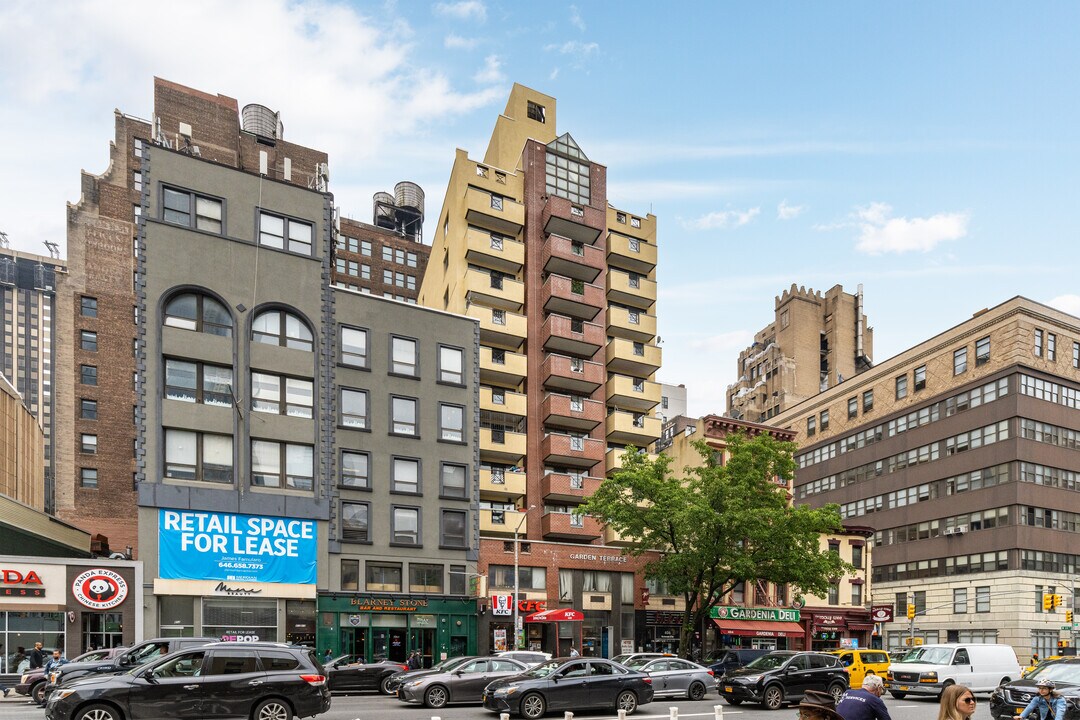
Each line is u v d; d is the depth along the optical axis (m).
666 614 49.41
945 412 69.44
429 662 41.28
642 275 61.78
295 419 39.94
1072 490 64.50
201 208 39.66
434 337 45.78
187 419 37.22
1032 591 60.19
